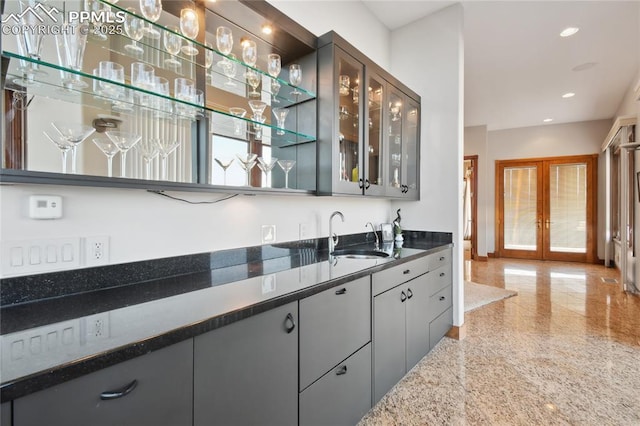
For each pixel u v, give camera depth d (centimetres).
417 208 310
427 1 284
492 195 738
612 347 264
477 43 355
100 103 127
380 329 185
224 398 102
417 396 197
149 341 82
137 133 138
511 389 204
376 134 243
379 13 299
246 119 169
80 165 122
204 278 148
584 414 179
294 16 220
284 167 194
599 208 645
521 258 715
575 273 555
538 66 412
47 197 112
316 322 139
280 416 122
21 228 108
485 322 323
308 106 207
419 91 309
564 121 662
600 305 376
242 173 182
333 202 254
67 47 113
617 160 593
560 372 225
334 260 197
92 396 73
